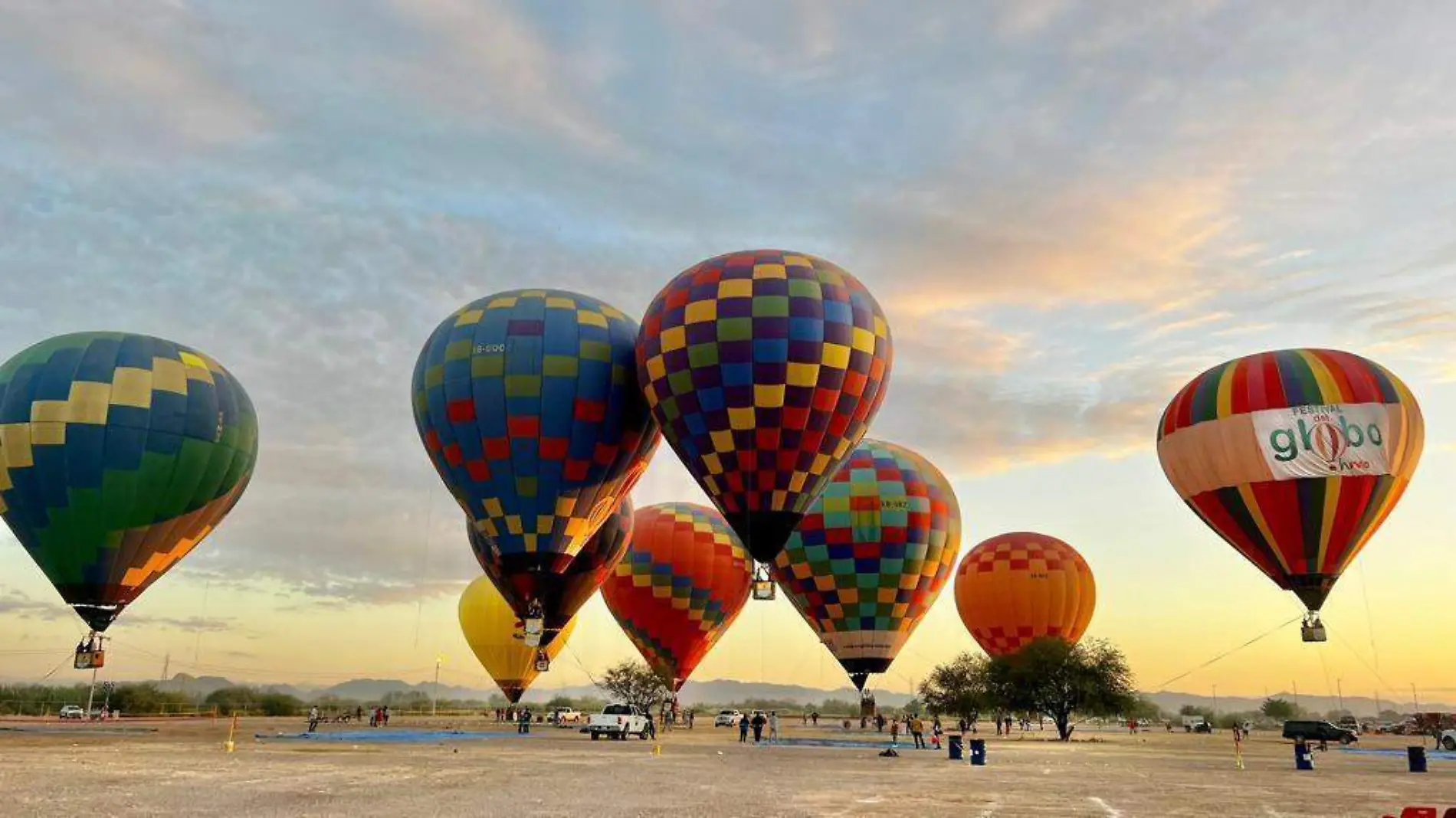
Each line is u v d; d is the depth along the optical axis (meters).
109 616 33.75
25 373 33.72
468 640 64.12
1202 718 86.69
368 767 23.77
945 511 47.19
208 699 86.69
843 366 31.62
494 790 18.59
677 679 51.12
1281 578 34.66
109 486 32.97
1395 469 33.53
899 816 15.39
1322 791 20.73
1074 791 20.17
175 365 35.25
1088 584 61.88
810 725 81.94
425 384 34.84
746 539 31.75
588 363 34.31
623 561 50.41
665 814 15.27
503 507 33.88
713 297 31.98
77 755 26.12
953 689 63.78
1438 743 48.41
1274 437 33.94
